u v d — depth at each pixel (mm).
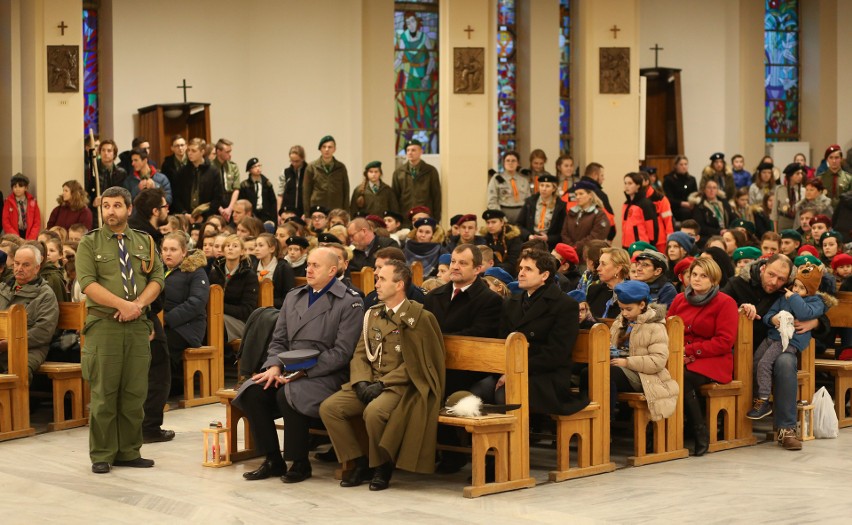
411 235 13109
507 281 8891
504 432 7000
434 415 7000
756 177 19406
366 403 7094
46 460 7855
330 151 16031
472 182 17359
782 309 8688
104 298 7344
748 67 21250
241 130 19188
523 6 20047
